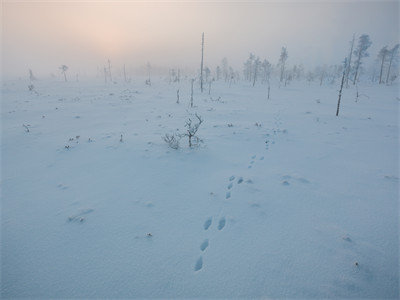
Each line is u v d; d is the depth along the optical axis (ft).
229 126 43.16
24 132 37.86
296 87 140.56
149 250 13.11
